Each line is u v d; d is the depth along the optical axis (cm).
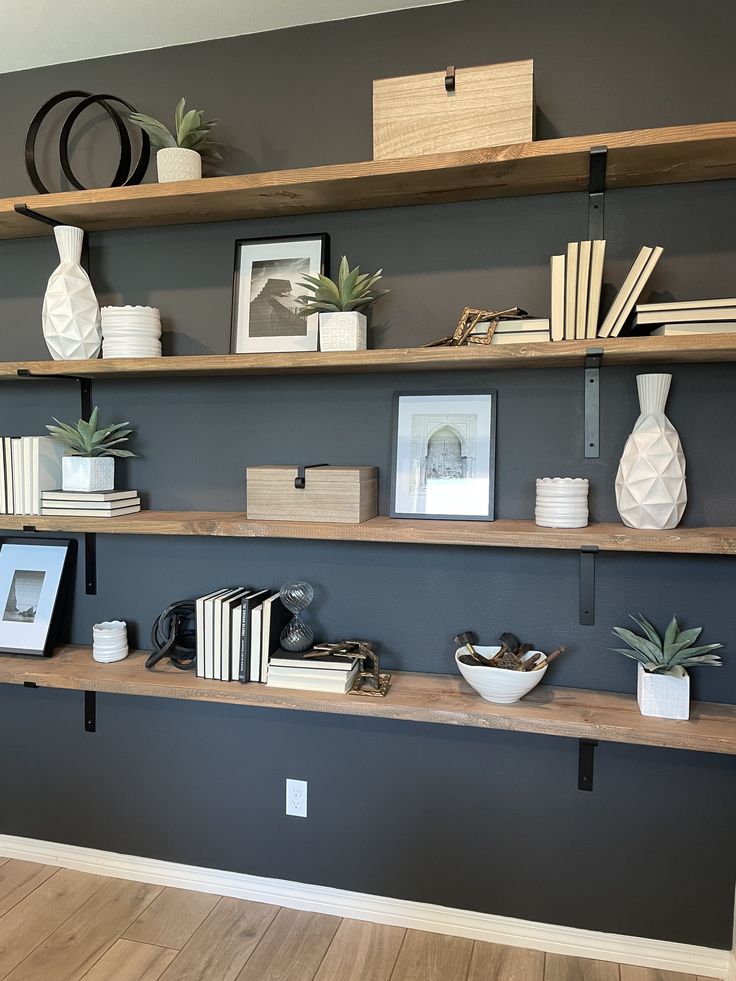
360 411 208
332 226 206
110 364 200
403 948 198
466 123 174
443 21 194
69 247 211
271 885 218
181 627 223
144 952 196
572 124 187
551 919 199
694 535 169
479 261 196
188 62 214
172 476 224
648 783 191
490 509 195
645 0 182
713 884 189
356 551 211
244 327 209
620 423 190
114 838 233
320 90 204
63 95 215
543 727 176
